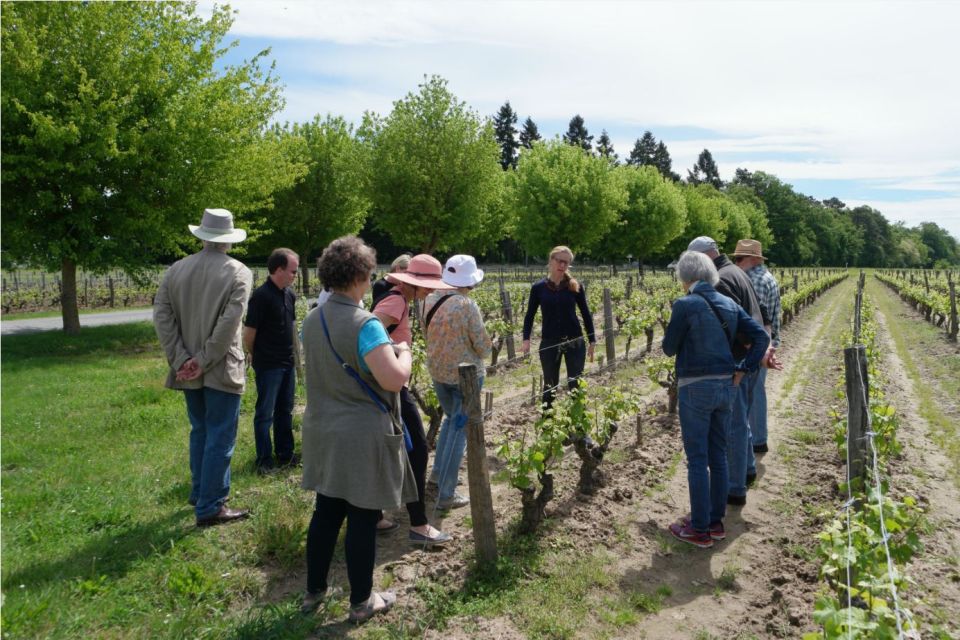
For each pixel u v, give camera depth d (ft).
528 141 285.23
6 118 42.70
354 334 9.79
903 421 26.02
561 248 19.42
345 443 9.84
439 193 94.12
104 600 10.76
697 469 13.87
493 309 52.47
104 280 104.32
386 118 96.22
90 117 43.83
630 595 11.82
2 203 44.24
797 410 27.02
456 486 16.12
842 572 10.13
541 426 14.93
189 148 49.06
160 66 48.42
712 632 10.79
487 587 11.64
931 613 11.48
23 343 45.91
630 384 30.68
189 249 57.31
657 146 358.23
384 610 10.88
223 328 13.24
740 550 13.92
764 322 18.93
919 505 16.51
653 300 51.11
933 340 52.01
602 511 15.61
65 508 14.58
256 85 57.67
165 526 13.75
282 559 12.48
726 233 246.47
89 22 45.29
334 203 99.81
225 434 13.98
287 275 17.21
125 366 37.17
